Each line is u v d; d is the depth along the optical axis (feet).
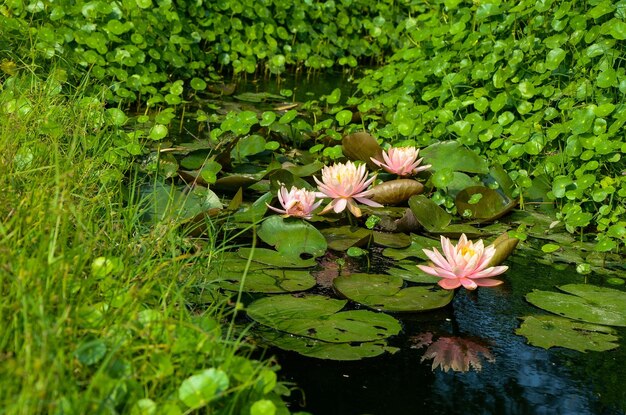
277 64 22.59
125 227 9.86
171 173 13.55
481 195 13.28
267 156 15.58
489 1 16.38
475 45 16.53
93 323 7.12
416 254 11.62
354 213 12.02
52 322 6.88
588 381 8.51
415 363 8.70
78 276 7.74
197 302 9.46
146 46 18.93
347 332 9.10
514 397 8.14
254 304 9.63
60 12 17.92
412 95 17.38
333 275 10.77
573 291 10.62
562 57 14.69
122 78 17.89
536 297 10.41
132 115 17.69
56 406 5.91
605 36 14.89
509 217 13.30
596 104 14.32
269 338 8.90
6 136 10.07
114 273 8.26
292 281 10.37
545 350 9.12
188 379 6.43
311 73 24.82
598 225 12.50
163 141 16.01
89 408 6.16
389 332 9.17
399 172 13.46
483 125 14.58
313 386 8.11
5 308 6.81
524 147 14.06
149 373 6.79
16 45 16.74
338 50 25.90
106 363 6.27
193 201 12.15
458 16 17.92
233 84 21.81
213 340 7.29
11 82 13.99
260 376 6.91
